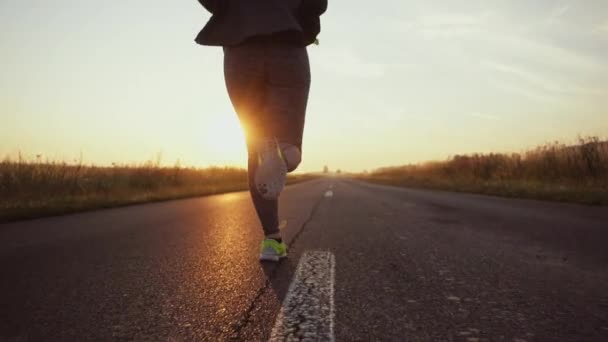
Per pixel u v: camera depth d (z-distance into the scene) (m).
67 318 1.47
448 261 2.41
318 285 1.88
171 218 5.18
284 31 1.96
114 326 1.38
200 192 12.58
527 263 2.37
